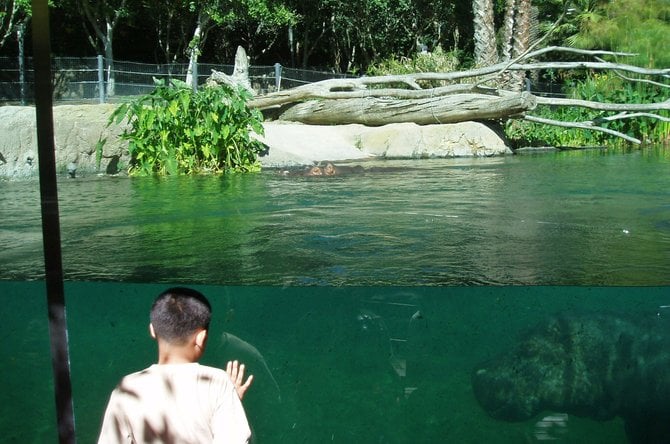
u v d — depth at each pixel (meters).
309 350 4.40
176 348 3.02
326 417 4.50
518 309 4.29
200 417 2.89
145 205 7.65
